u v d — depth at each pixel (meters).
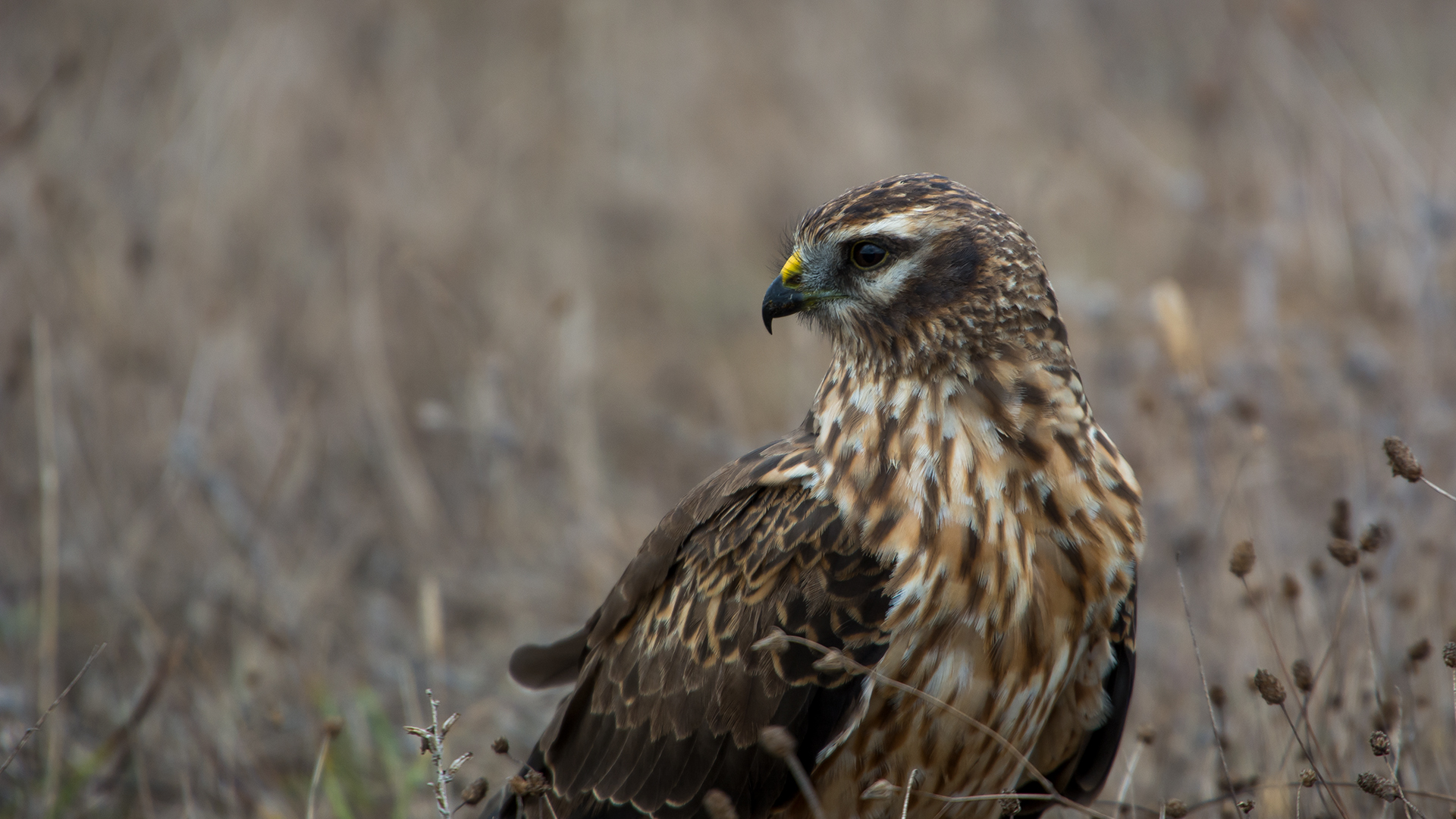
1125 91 20.45
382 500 13.66
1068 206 16.75
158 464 13.19
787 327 15.59
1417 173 14.08
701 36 21.09
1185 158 17.66
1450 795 7.59
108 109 16.64
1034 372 7.06
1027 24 21.33
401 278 15.70
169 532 12.62
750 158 19.53
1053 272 15.50
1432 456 10.68
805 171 19.00
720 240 18.64
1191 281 15.36
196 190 15.53
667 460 14.83
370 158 17.58
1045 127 19.14
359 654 11.46
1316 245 14.32
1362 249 14.14
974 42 21.08
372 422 14.29
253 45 17.59
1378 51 19.92
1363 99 15.78
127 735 9.30
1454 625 8.55
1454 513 9.87
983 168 18.19
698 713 7.29
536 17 21.80
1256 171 16.09
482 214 17.83
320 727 9.86
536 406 13.89
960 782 7.16
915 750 7.01
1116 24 21.75
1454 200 13.52
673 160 19.59
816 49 20.73
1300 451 11.27
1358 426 11.07
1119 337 13.84
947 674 6.86
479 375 14.12
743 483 7.39
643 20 21.30
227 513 12.51
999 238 7.09
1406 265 13.11
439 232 16.67
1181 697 9.55
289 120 17.05
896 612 6.85
